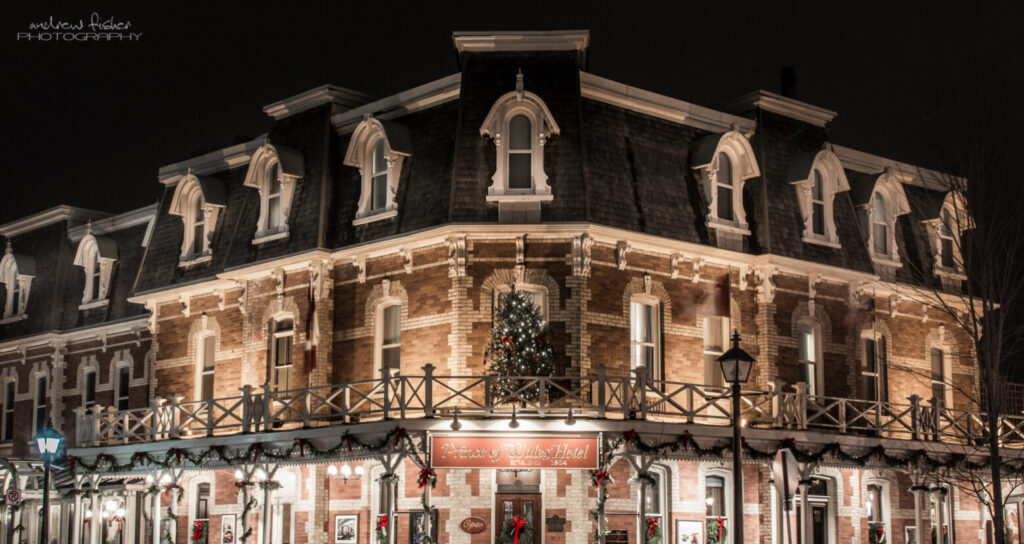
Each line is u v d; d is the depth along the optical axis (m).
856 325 33.31
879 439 29.41
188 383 34.94
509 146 28.88
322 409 30.67
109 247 41.41
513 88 29.33
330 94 32.62
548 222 28.02
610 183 29.02
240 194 34.84
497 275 28.41
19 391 43.81
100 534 37.22
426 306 29.12
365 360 30.25
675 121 31.34
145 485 35.12
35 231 45.31
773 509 30.06
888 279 34.53
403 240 29.38
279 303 32.03
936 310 36.06
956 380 36.34
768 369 30.91
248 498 32.12
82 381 41.41
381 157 30.94
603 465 25.36
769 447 27.75
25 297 44.44
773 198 31.77
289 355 32.12
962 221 35.53
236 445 28.52
